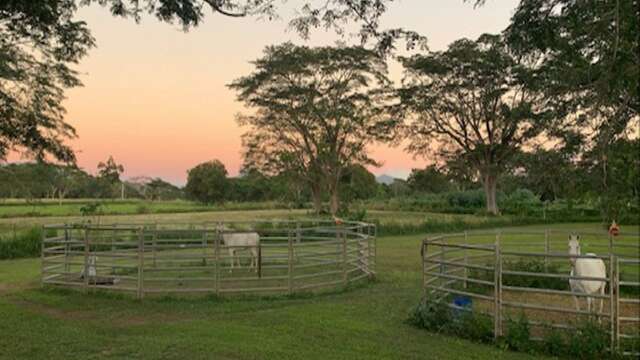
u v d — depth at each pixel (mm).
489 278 13820
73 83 33438
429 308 9281
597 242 25594
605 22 5230
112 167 92438
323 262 14227
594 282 9344
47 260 13781
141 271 12031
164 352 7570
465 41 48188
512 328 8047
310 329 8992
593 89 5629
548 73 13383
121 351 7617
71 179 81875
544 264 14734
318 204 54500
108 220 40594
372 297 12156
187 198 85062
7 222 38281
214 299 11789
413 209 60812
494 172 51281
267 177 54625
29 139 29297
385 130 51375
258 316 10023
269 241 24250
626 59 4828
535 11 6312
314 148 52312
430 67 49000
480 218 41969
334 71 49500
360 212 36719
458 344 8125
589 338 7527
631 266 17750
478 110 50094
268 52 50156
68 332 8750
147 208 57531
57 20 10180
